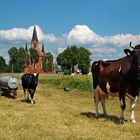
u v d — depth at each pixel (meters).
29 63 170.62
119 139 11.89
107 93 15.91
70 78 50.50
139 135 12.61
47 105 21.83
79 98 27.77
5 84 26.67
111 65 15.60
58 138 11.42
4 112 17.09
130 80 14.52
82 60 129.75
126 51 14.62
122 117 14.91
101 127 13.88
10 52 171.00
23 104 22.11
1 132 12.05
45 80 55.94
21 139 11.05
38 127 13.16
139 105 23.20
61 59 130.25
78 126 13.84
